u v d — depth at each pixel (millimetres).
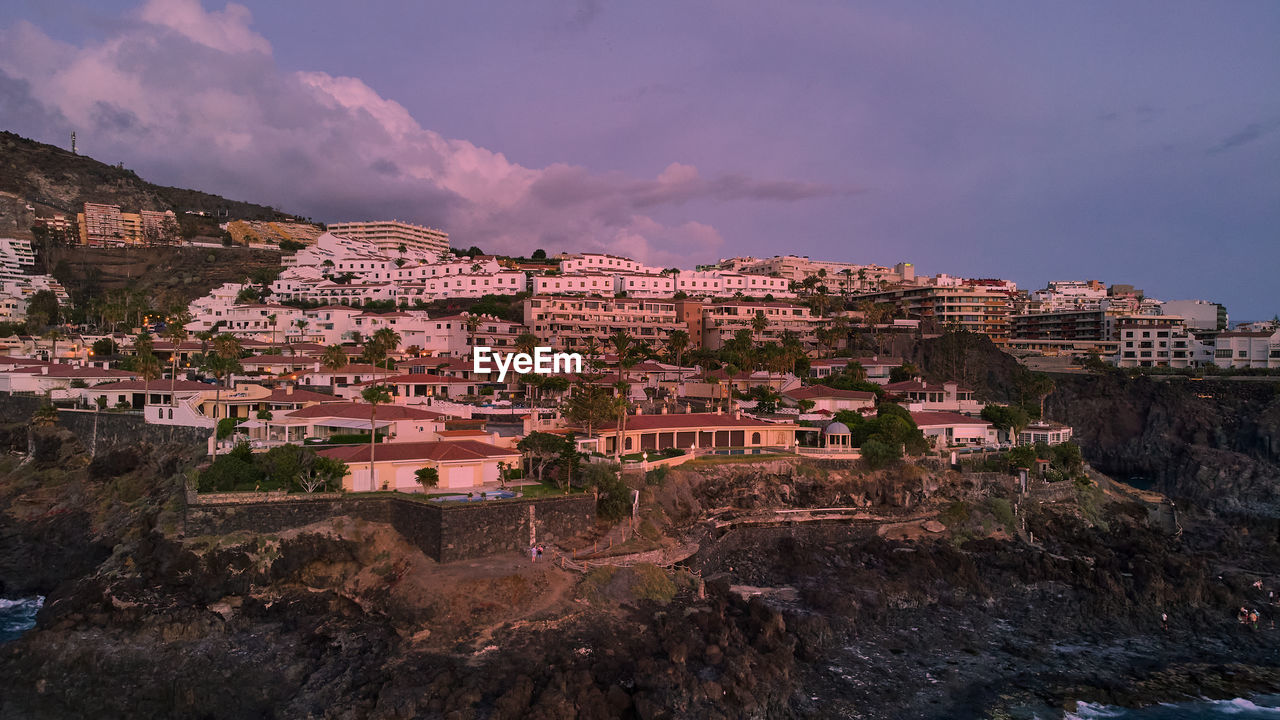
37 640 61281
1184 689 62656
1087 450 180875
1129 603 78375
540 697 51594
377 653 58500
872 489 100688
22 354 167250
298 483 76750
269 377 142500
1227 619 76875
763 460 102625
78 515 90250
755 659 59375
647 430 105438
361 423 90188
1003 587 82875
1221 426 167000
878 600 75375
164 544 69938
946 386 150500
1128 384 184000
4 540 88312
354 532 71625
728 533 87875
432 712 51062
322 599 66062
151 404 116562
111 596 66375
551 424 105500
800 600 75500
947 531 95625
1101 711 58844
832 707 56969
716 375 162625
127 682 56969
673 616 65625
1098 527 104000
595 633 61875
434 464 81625
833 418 125875
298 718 51781
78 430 110938
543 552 72938
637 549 75625
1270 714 58781
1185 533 109125
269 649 60281
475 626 61281
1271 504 136625
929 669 64688
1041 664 66750
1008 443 123062
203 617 63719
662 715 51094
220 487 75125
